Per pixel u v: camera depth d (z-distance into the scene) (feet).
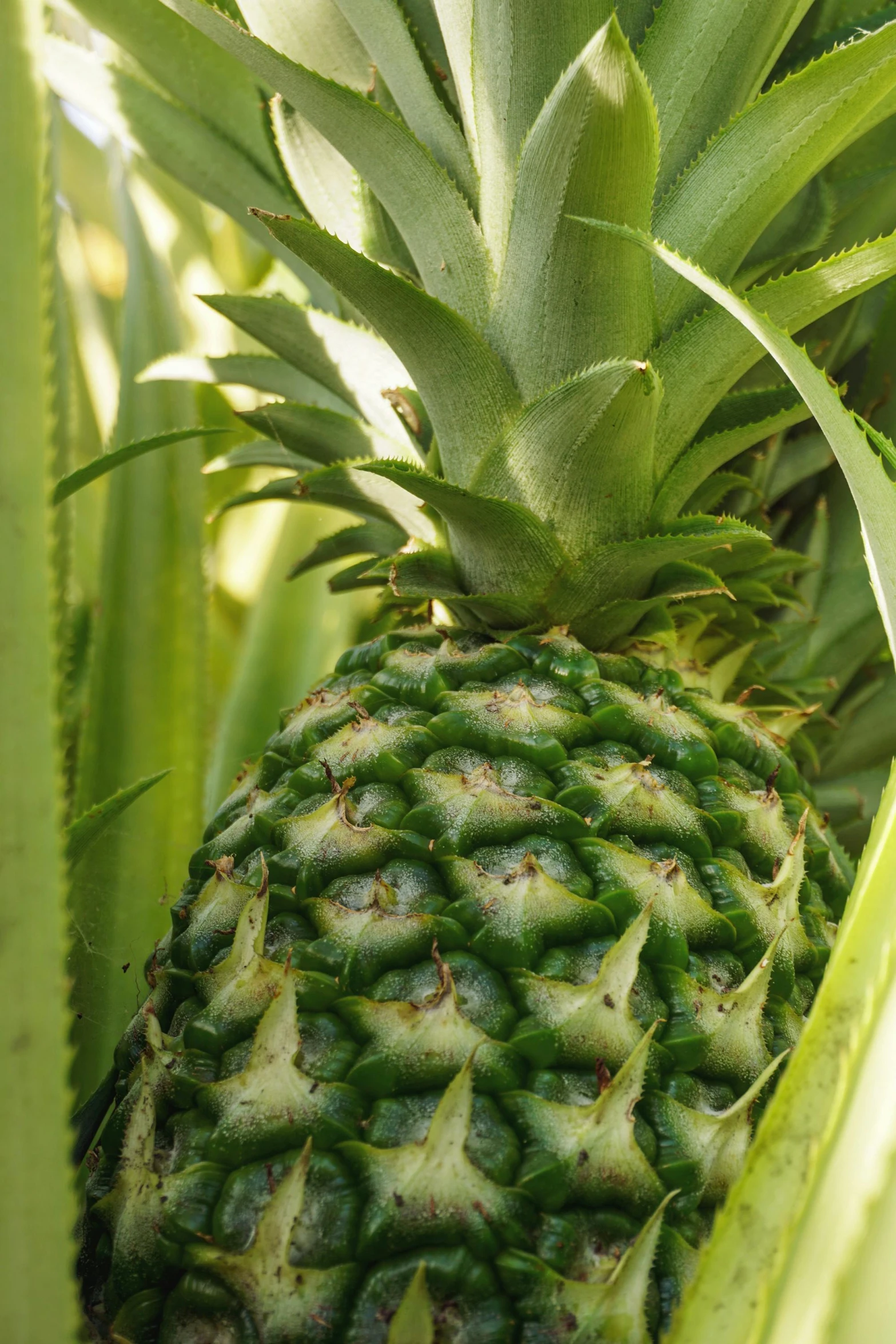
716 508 2.22
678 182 2.00
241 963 1.87
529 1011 1.84
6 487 1.70
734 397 2.07
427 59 2.06
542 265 1.95
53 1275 1.68
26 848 1.70
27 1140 1.69
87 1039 2.26
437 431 2.02
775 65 2.17
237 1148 1.81
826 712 2.31
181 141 2.35
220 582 3.34
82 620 2.79
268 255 3.45
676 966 1.87
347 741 1.96
